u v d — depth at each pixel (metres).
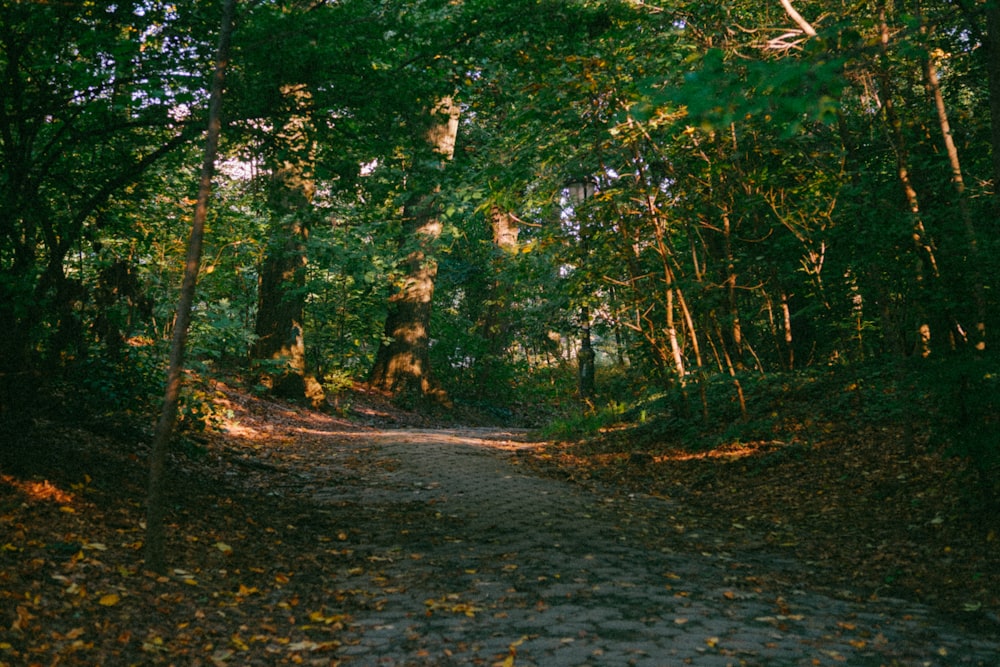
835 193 12.15
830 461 11.02
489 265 20.83
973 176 9.99
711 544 8.31
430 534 8.34
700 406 14.77
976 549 7.21
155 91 7.51
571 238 13.66
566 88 11.22
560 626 5.44
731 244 14.84
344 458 13.29
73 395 8.73
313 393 20.41
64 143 8.04
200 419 10.47
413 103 8.76
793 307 17.09
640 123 11.23
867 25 8.80
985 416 7.80
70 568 5.42
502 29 8.47
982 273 7.95
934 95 9.83
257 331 20.14
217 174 14.73
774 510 9.71
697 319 15.28
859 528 8.48
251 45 7.41
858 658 4.93
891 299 11.69
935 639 5.35
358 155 9.47
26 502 6.35
